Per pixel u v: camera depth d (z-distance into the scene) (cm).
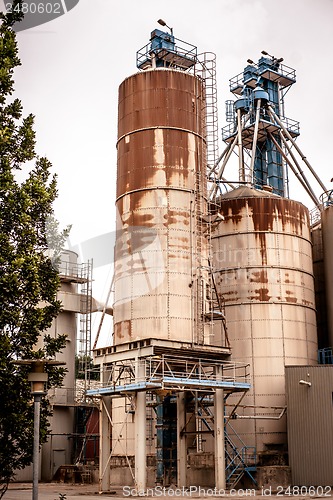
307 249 5022
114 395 3803
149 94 3972
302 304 4816
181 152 3881
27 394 2403
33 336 2427
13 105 2589
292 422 4116
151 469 4450
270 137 6331
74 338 5744
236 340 4675
